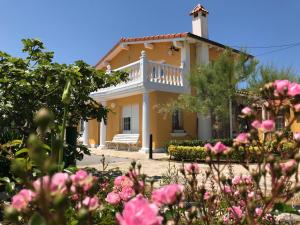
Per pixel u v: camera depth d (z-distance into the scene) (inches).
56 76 197.8
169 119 636.1
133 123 690.8
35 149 29.9
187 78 560.4
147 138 596.4
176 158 481.4
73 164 217.3
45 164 30.2
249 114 69.7
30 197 40.2
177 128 657.0
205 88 525.3
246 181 81.7
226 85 510.6
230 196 83.6
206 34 743.7
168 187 52.1
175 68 642.2
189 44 673.6
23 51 216.8
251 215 60.3
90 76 234.2
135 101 684.1
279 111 69.4
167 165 400.5
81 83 221.8
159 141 614.2
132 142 653.9
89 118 258.1
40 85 197.2
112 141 710.5
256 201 64.1
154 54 729.6
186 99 541.0
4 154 152.9
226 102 522.9
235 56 582.9
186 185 104.7
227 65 515.2
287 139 67.9
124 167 370.3
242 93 530.3
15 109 192.4
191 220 65.3
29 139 30.2
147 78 593.0
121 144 682.8
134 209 35.7
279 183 58.8
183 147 465.1
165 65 625.6
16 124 195.6
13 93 191.6
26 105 193.3
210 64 553.6
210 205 77.4
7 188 108.2
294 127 465.7
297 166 58.3
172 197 51.6
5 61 191.5
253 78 505.4
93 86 240.2
